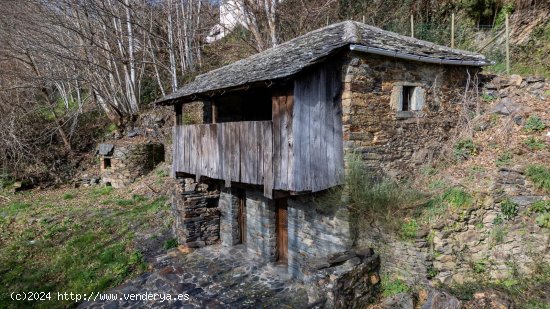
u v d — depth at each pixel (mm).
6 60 16250
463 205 5453
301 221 6891
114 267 7969
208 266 7945
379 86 6035
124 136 16391
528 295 4840
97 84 16562
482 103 7871
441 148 7020
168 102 8234
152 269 7965
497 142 6953
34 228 10156
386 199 5539
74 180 15438
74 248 8852
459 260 5344
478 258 5367
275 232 8047
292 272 7203
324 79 5625
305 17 13930
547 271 5039
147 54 17547
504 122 7258
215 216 9383
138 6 16156
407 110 6629
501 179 5801
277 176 5617
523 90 7852
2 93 16406
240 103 8648
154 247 9008
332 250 6145
